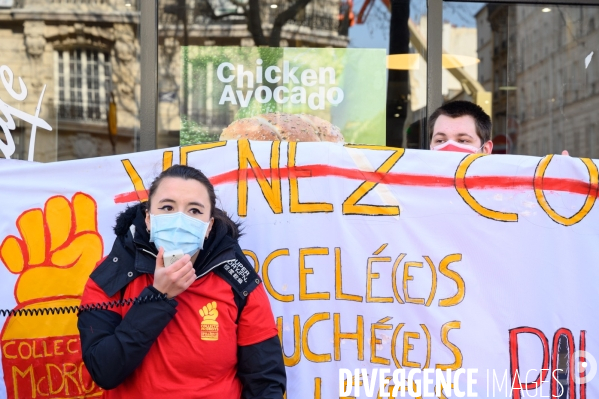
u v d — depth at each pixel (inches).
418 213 118.1
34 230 116.0
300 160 118.4
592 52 190.4
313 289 116.6
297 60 181.2
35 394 113.9
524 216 118.6
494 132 189.9
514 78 188.9
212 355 94.0
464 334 116.5
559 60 190.2
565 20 189.2
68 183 117.3
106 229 117.4
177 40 178.4
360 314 116.3
